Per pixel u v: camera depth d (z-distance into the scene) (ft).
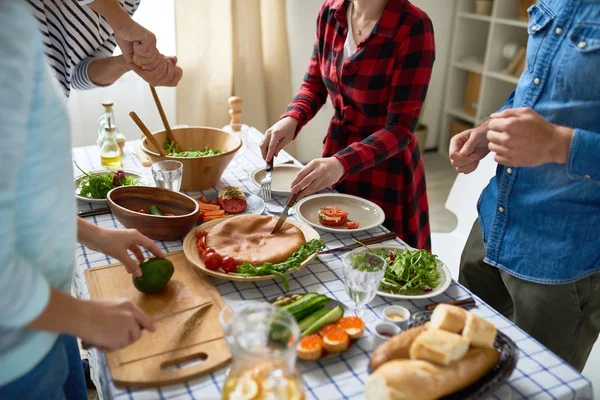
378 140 5.64
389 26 5.66
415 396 2.97
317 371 3.48
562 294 4.59
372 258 4.00
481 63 13.65
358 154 5.49
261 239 4.79
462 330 3.28
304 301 3.88
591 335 4.80
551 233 4.59
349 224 5.25
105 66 5.91
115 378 3.31
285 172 6.57
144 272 4.02
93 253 4.75
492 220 5.11
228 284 4.37
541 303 4.72
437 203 12.38
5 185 2.47
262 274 4.27
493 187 5.20
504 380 3.16
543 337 4.83
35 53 2.61
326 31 6.34
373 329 3.77
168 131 6.41
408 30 5.67
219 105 11.74
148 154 5.95
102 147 6.59
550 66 4.41
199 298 4.09
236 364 2.92
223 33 11.13
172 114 11.46
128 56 5.64
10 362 2.85
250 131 8.11
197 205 5.09
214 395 3.29
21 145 2.54
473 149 4.92
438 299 4.25
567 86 4.28
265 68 12.10
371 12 5.81
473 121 13.85
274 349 2.90
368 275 3.68
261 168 6.55
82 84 6.14
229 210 5.53
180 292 4.17
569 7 4.26
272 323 2.96
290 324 2.96
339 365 3.54
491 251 5.01
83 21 5.76
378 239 5.06
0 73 2.42
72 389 4.10
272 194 6.05
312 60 6.80
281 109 12.50
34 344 2.93
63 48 5.78
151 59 5.61
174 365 3.48
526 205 4.70
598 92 4.16
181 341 3.64
